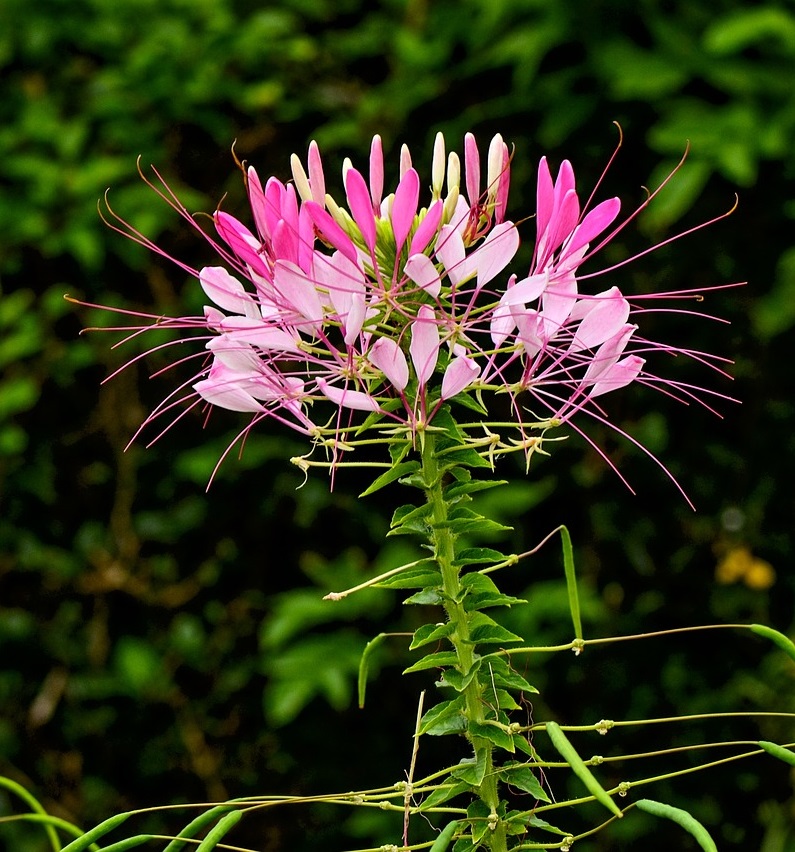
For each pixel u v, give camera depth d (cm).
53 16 120
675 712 121
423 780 73
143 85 119
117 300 122
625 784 72
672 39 106
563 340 75
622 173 112
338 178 119
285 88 121
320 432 74
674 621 121
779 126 105
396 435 75
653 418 115
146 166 119
